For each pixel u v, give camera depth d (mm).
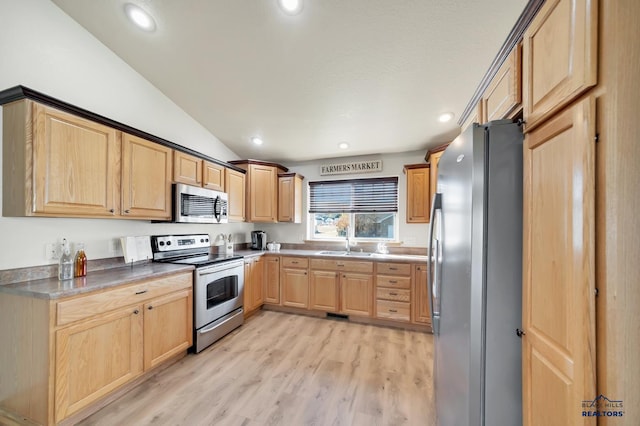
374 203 3865
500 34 1732
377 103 2590
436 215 1531
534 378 884
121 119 2307
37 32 1779
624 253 580
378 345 2639
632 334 570
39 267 1780
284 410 1709
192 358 2352
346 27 1801
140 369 1918
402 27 1756
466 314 1027
